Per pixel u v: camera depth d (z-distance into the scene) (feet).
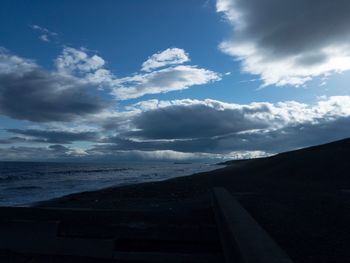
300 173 96.68
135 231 23.32
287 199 38.60
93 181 165.78
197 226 23.29
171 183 103.04
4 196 94.99
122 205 54.90
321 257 16.11
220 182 92.38
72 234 23.56
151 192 78.74
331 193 49.19
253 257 11.01
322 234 20.44
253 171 132.77
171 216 24.70
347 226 22.58
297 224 23.35
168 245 23.16
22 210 25.50
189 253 22.68
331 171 92.17
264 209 30.07
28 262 22.03
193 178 122.31
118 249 23.18
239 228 15.15
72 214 24.91
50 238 23.52
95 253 22.99
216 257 22.49
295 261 15.65
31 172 268.82
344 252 16.81
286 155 162.30
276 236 19.95
